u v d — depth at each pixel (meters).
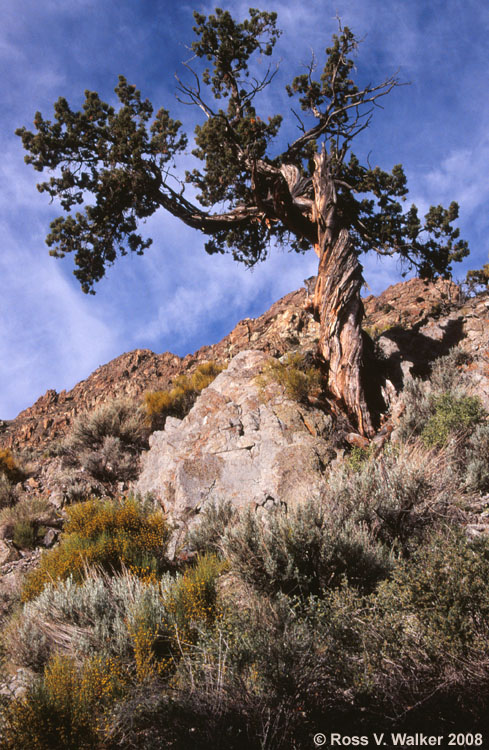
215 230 19.31
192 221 18.45
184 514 8.64
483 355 13.05
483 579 2.95
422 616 2.93
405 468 6.01
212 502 8.38
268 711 2.87
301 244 20.80
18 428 28.69
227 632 3.63
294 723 2.87
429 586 3.03
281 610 3.85
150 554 6.70
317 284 14.00
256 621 3.76
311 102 18.73
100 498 11.44
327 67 18.34
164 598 4.94
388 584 3.39
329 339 12.86
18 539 9.62
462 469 6.91
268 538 5.00
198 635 4.26
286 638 3.28
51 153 16.80
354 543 4.75
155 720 3.12
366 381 12.68
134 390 24.81
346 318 12.99
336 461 9.08
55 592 5.22
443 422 8.14
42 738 3.26
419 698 2.68
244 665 3.31
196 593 4.79
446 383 11.88
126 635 4.39
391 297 22.89
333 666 3.02
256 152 15.55
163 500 9.46
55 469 13.45
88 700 3.50
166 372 26.48
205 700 3.07
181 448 10.36
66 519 10.43
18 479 13.30
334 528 5.03
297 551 4.80
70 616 4.97
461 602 2.87
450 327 15.36
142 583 5.40
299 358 12.34
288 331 21.23
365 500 5.71
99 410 14.84
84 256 17.83
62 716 3.31
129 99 17.75
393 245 17.34
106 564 6.56
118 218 17.86
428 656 2.81
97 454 13.02
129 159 16.59
